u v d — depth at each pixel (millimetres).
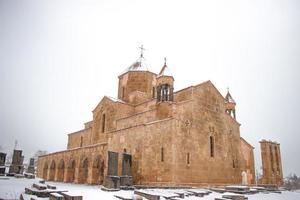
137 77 37625
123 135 28625
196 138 27297
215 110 31203
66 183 31359
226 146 31203
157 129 25750
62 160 36469
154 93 37562
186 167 25078
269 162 32906
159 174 24109
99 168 28953
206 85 31062
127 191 20422
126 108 34188
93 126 37406
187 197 18078
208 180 27141
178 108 26438
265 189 26156
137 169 25547
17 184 20656
